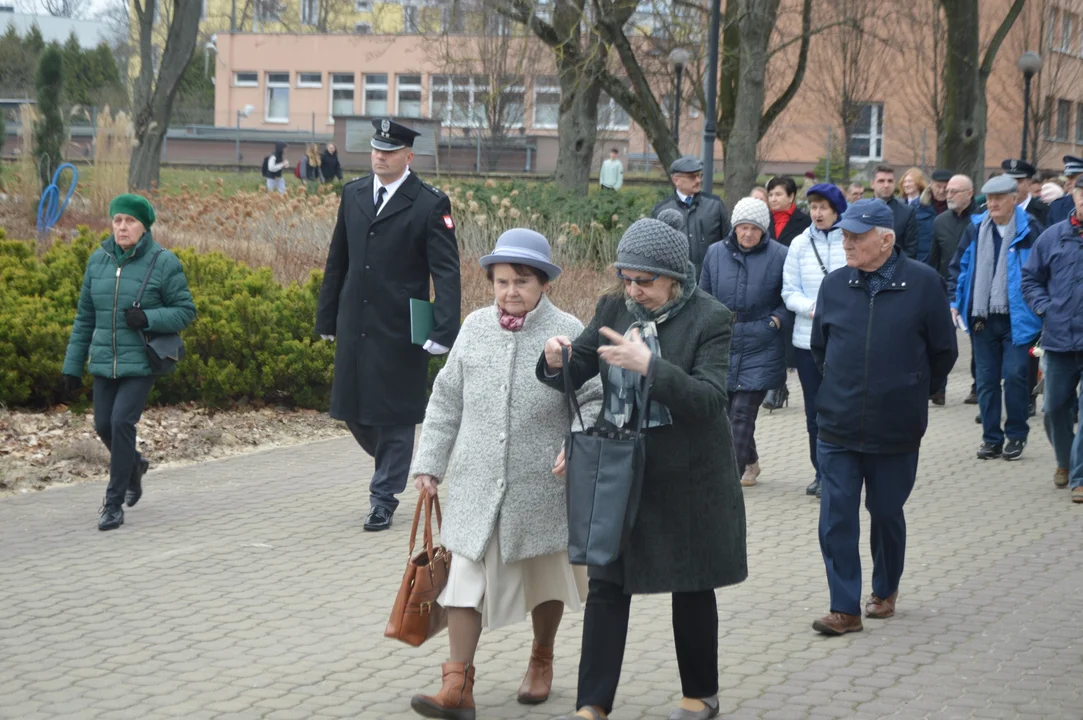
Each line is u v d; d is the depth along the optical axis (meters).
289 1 65.12
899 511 6.22
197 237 16.58
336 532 7.90
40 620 6.18
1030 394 10.95
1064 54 44.16
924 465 10.38
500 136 45.97
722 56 26.09
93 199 19.38
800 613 6.39
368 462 10.08
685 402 4.41
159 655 5.70
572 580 5.08
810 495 9.18
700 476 4.63
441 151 46.19
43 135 19.47
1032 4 41.81
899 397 6.08
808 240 8.84
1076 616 6.34
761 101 23.00
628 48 23.64
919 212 14.98
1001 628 6.15
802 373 8.97
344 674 5.48
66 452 9.55
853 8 30.39
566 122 28.22
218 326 11.35
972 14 24.36
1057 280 9.20
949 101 24.80
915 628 6.15
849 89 40.88
